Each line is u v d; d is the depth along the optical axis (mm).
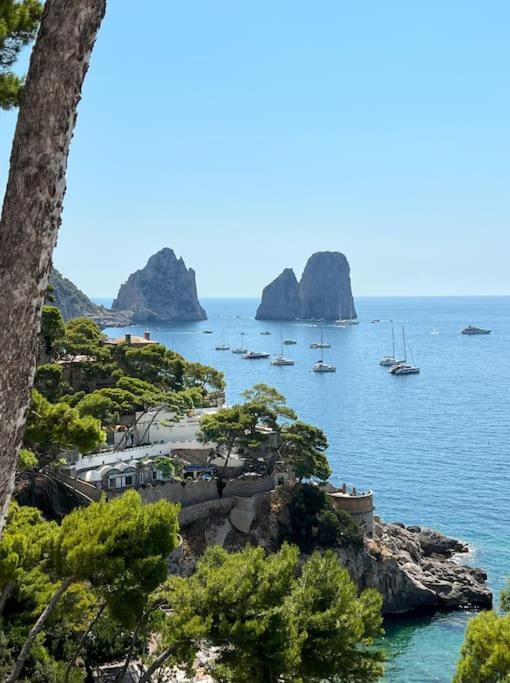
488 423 155750
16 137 9102
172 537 23906
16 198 9016
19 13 15414
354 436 142500
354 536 71688
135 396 81250
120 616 22875
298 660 23891
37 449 62969
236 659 24625
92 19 9133
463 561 76750
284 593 25266
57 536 23438
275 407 80875
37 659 29297
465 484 105188
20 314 9031
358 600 27234
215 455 79125
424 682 54000
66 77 9023
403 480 108062
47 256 9219
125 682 34938
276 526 71812
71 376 90625
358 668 25828
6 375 9000
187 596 25094
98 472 68375
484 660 24594
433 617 66438
